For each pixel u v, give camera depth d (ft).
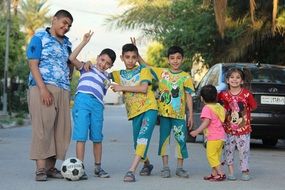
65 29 26.73
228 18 68.80
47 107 25.89
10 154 37.01
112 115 128.26
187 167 31.40
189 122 27.86
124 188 24.08
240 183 26.09
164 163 27.63
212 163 26.76
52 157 26.63
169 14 82.89
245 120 27.30
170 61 27.86
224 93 27.63
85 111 26.81
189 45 76.79
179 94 27.48
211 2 67.46
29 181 25.68
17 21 126.11
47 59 26.35
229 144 27.30
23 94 120.16
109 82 27.43
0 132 63.00
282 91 40.34
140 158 26.30
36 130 25.80
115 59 27.73
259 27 66.85
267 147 47.11
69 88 27.27
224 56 73.97
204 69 84.07
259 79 41.81
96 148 27.40
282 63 70.95
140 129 26.81
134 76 27.14
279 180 27.20
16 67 119.65
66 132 26.71
